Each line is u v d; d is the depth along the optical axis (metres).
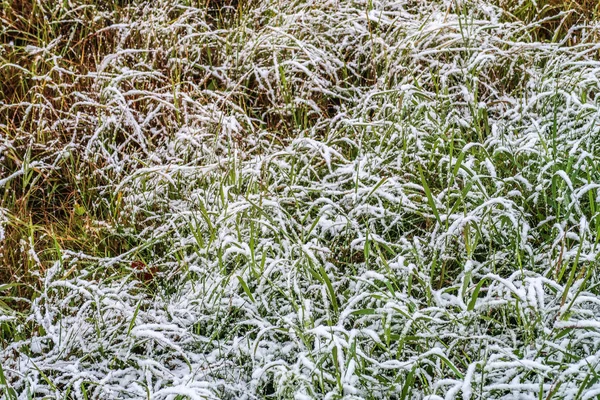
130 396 2.48
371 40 3.82
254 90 3.90
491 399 2.27
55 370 2.59
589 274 2.39
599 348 2.37
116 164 3.46
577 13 4.18
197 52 4.09
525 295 2.31
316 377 2.31
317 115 3.82
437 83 3.71
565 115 3.26
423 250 2.79
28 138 3.66
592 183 2.73
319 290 2.67
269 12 4.37
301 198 3.13
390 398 2.40
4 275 3.05
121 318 2.73
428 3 4.23
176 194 3.33
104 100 3.77
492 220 2.80
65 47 4.14
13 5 4.45
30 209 3.42
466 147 2.85
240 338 2.59
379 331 2.53
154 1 4.39
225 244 2.78
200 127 3.65
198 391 2.24
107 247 3.16
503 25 3.80
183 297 2.77
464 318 2.38
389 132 3.29
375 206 2.93
